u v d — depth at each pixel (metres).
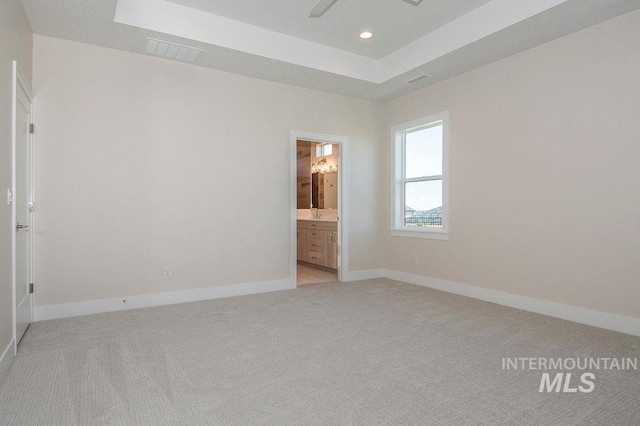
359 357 2.49
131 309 3.70
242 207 4.38
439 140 4.84
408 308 3.74
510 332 3.00
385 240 5.53
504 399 1.94
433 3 3.36
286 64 4.04
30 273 3.20
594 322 3.18
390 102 5.42
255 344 2.72
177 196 3.98
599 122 3.17
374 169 5.48
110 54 3.65
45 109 3.37
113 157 3.66
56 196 3.40
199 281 4.11
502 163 3.94
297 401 1.91
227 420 1.74
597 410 1.83
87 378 2.16
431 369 2.30
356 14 3.54
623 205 3.03
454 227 4.46
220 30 3.58
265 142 4.53
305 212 7.33
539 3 2.98
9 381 2.12
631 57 2.98
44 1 2.84
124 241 3.71
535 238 3.64
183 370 2.28
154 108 3.86
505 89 3.90
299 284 4.98
